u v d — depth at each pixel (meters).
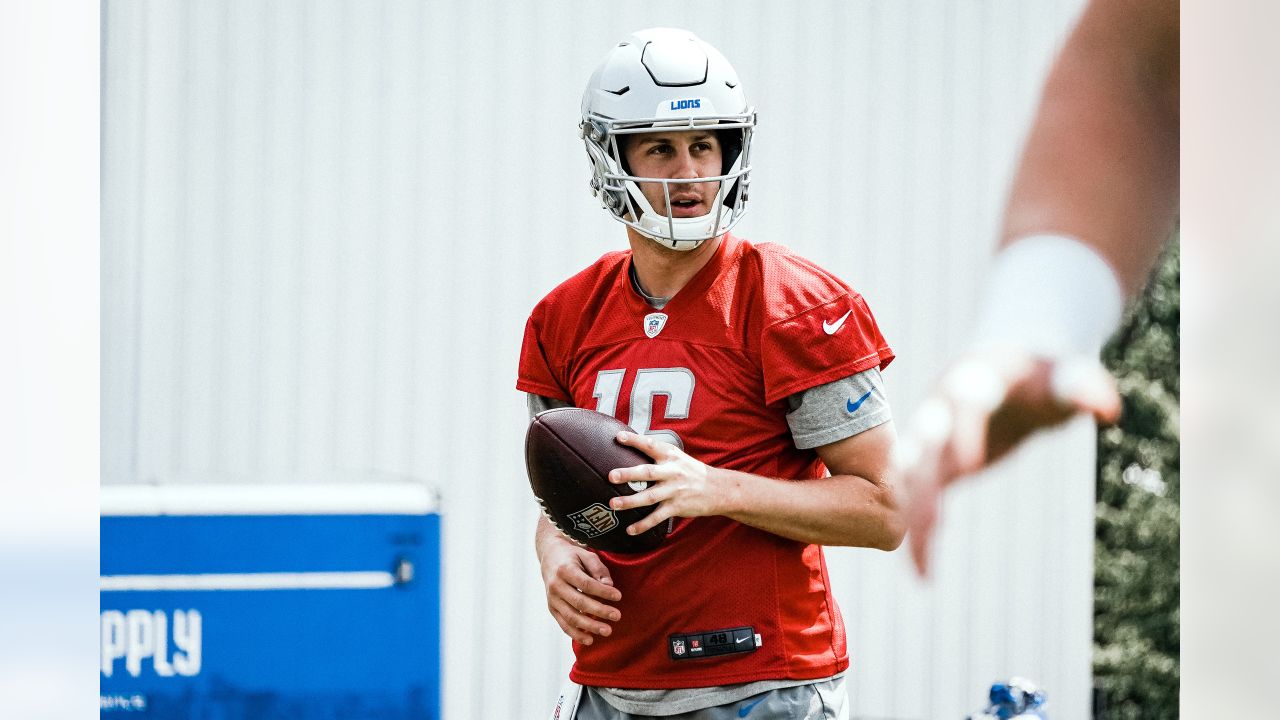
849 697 2.16
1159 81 2.20
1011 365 2.20
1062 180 2.21
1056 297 2.20
